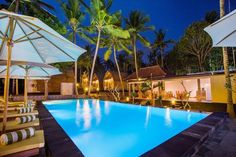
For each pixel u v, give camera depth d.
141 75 25.17
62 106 13.23
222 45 4.51
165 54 41.00
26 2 19.89
